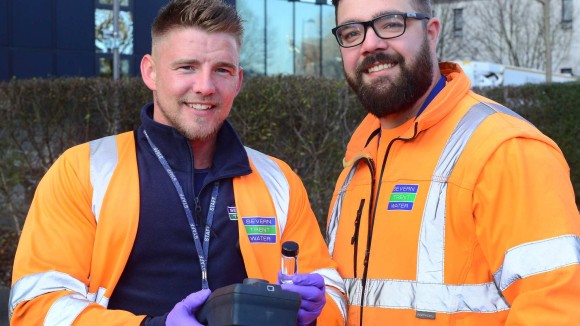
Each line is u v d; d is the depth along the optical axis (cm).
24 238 223
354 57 246
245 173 245
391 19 236
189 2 232
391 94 239
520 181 207
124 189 229
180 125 234
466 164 221
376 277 235
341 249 257
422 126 233
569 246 198
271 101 752
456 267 220
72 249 219
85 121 758
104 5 1841
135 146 240
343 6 246
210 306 185
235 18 238
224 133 249
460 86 239
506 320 207
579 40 3212
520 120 226
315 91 762
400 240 231
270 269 241
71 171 229
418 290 223
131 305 224
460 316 216
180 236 229
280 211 250
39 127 751
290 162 766
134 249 226
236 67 239
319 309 204
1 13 1748
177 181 235
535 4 3142
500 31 3131
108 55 1848
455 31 3344
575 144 1074
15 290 213
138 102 759
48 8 1791
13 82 750
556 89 1086
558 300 196
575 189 1077
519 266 204
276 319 177
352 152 277
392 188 240
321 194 769
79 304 205
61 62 1808
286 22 2039
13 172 747
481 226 216
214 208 238
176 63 230
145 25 1869
